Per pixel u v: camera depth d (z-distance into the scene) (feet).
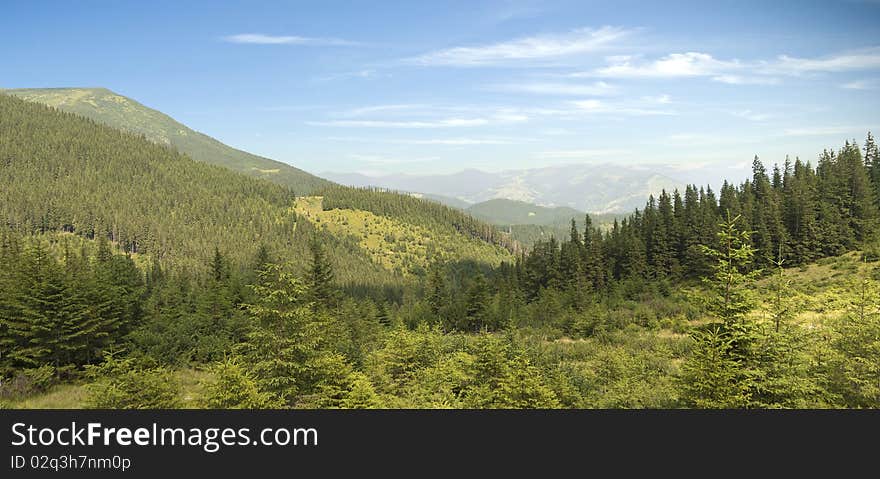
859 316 59.47
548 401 69.21
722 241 58.13
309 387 71.87
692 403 54.95
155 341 135.13
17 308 116.47
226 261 261.24
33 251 135.03
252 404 62.23
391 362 96.58
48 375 105.70
